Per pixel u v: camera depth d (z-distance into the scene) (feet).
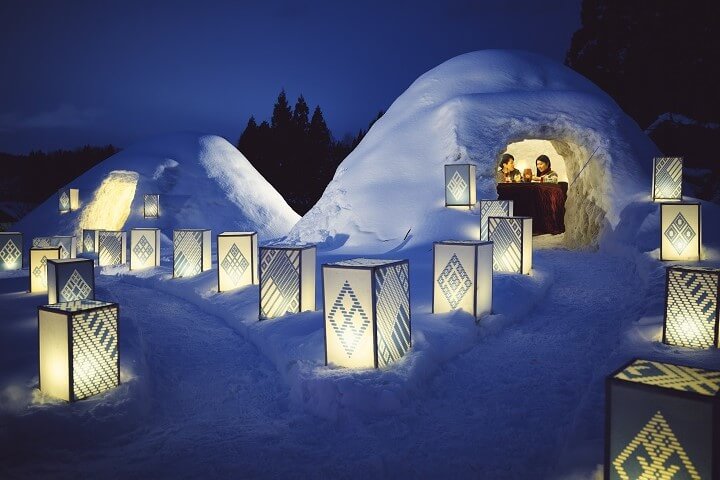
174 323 24.62
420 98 49.60
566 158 46.50
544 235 49.83
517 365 17.24
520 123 42.45
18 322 20.42
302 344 17.37
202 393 16.16
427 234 37.99
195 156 66.44
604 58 78.74
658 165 36.01
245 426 13.65
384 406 13.48
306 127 155.63
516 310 22.70
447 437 12.46
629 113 76.23
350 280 15.08
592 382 13.73
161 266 39.17
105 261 41.91
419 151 44.37
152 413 14.62
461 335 18.52
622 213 38.01
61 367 13.69
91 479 11.07
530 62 50.57
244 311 23.48
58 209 62.13
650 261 29.04
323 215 44.98
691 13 64.13
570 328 21.31
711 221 35.53
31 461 11.78
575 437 10.93
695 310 15.94
